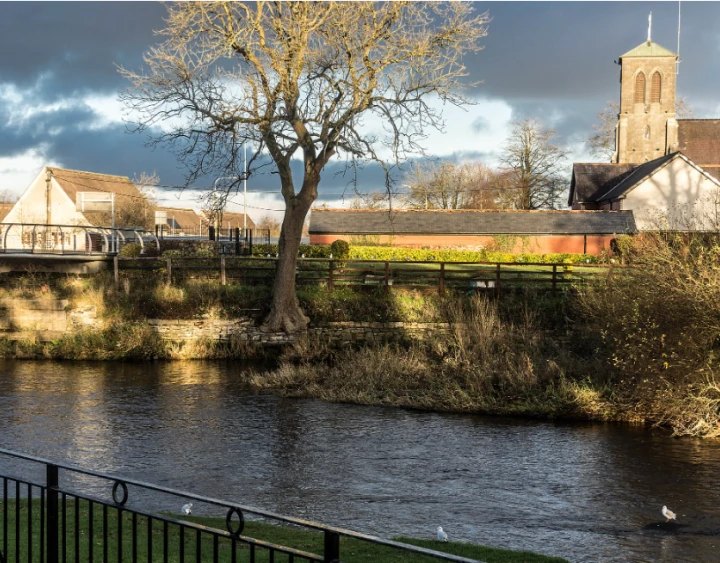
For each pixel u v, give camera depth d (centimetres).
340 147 2627
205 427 1817
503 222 5031
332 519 1171
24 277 3281
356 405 2097
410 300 2980
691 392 1803
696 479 1404
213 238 4472
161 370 2645
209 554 902
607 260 3988
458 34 2645
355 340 2889
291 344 2869
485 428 1822
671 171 5694
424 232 4934
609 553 1034
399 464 1505
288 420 1902
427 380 2223
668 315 1797
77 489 1305
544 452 1598
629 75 7856
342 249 4134
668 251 1872
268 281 3184
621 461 1526
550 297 2920
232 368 2691
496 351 2395
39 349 2941
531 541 1079
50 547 600
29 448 1612
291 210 2850
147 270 3259
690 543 1073
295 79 2614
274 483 1372
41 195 6531
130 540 938
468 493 1316
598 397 1964
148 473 1432
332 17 2589
